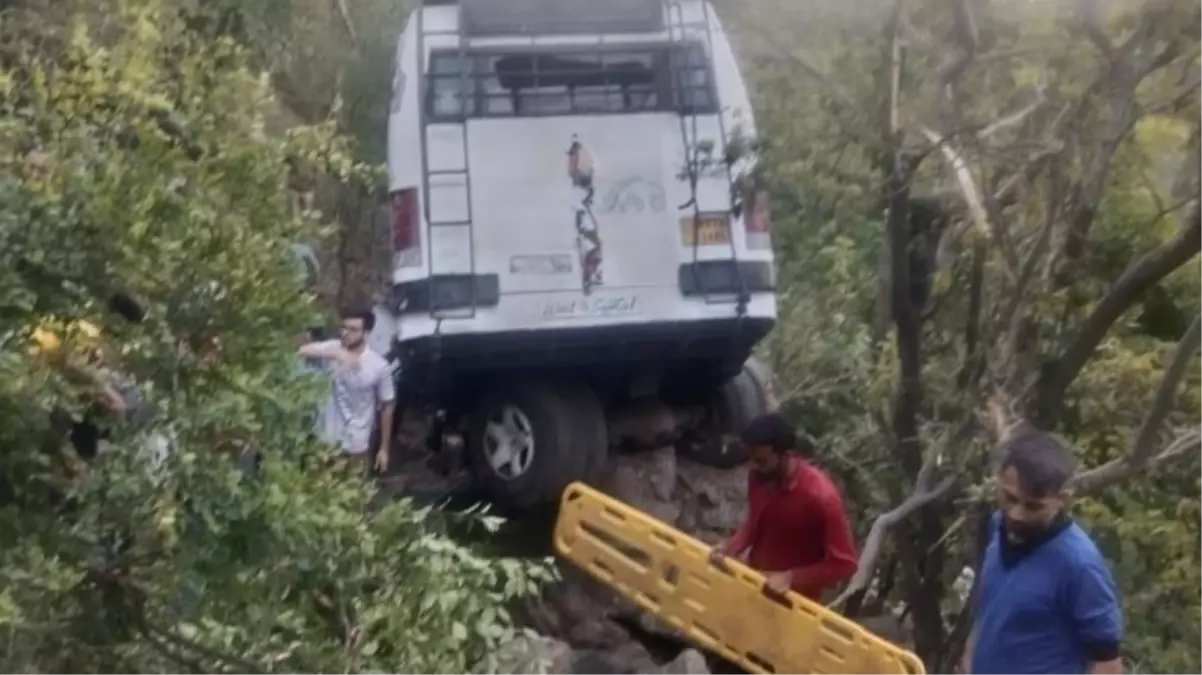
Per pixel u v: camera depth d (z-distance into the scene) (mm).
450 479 9688
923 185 9539
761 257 8914
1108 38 7840
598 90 8828
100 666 3951
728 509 9391
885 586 9781
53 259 3877
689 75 8883
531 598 8453
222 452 4051
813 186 9625
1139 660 8883
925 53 8867
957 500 8898
